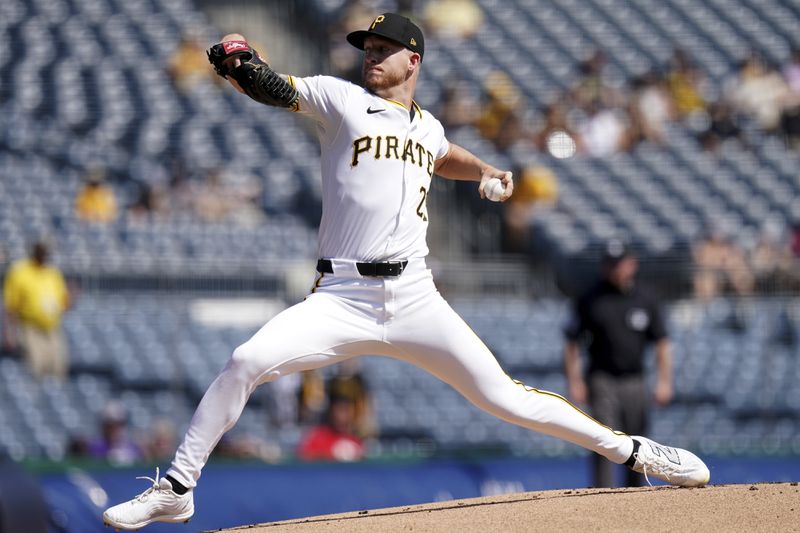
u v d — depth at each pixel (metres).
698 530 15.36
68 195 51.91
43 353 38.50
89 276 40.00
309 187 55.53
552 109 59.06
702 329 43.75
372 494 32.59
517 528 15.55
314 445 36.97
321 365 16.23
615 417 31.20
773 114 63.00
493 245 53.09
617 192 56.19
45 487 28.67
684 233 54.12
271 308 41.06
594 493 18.11
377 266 15.97
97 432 38.59
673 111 62.19
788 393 42.44
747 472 36.91
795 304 43.44
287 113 59.62
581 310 31.70
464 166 17.53
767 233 55.09
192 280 40.31
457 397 43.41
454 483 33.62
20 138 55.44
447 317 16.39
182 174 54.47
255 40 65.62
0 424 38.00
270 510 31.20
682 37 67.19
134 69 60.69
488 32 66.00
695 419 42.62
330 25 65.31
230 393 15.81
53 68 60.16
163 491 15.98
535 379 45.97
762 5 69.94
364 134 15.96
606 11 68.06
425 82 61.91
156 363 39.94
